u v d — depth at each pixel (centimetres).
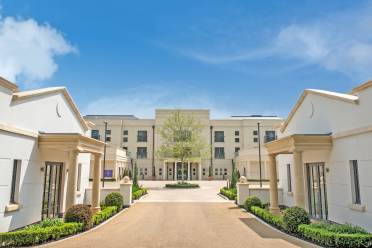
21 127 1126
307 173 1495
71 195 1223
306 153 1474
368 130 999
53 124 1388
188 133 3600
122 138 4872
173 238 991
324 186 1339
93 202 1473
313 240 920
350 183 1123
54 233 945
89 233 1069
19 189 1117
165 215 1483
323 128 1330
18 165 1126
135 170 2622
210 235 1038
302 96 1520
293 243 920
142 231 1105
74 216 1100
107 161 3838
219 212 1582
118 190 1852
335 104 1230
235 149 4900
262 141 4875
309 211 1463
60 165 1491
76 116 1669
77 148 1238
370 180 1006
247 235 1040
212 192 2717
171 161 4691
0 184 1006
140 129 4891
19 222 1117
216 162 4862
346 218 1148
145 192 2503
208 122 4894
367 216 1022
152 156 4825
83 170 1823
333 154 1239
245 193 1805
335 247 828
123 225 1227
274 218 1205
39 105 1259
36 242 888
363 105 1041
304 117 1527
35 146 1223
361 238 820
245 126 4928
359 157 1066
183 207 1775
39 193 1273
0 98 998
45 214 1336
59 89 1433
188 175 4553
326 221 1249
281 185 1870
